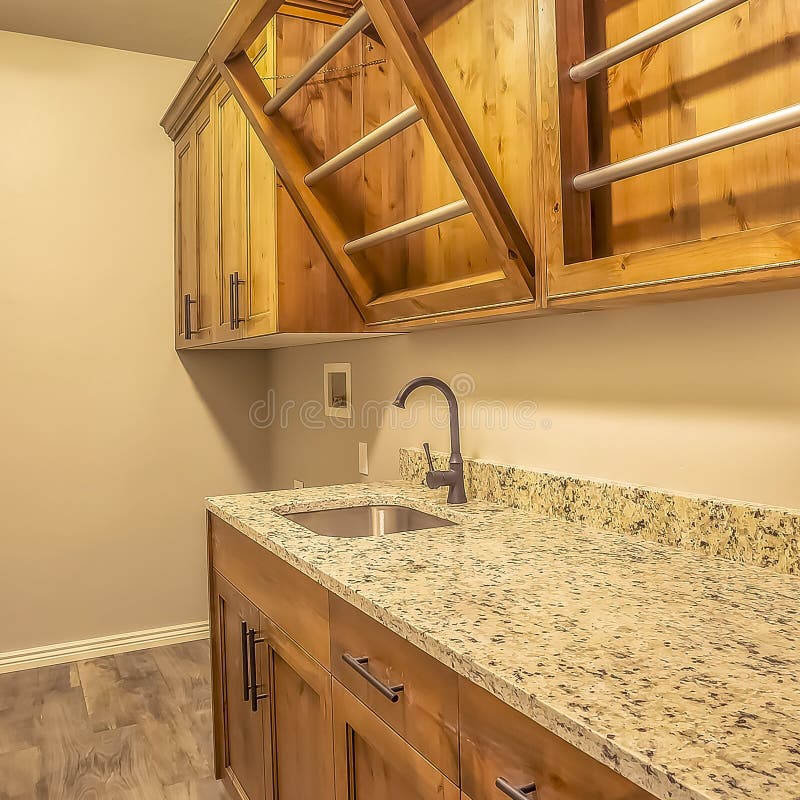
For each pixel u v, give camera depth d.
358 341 2.77
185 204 3.22
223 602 2.10
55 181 3.23
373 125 2.16
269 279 2.21
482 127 1.64
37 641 3.23
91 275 3.31
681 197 1.26
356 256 2.09
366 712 1.23
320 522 2.06
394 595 1.18
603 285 1.25
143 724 2.64
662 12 1.29
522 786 0.86
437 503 1.98
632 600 1.13
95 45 3.30
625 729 0.72
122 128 3.35
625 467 1.59
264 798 1.80
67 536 3.29
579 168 1.35
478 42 1.65
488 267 1.68
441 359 2.25
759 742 0.69
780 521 1.26
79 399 3.30
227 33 1.96
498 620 1.05
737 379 1.34
